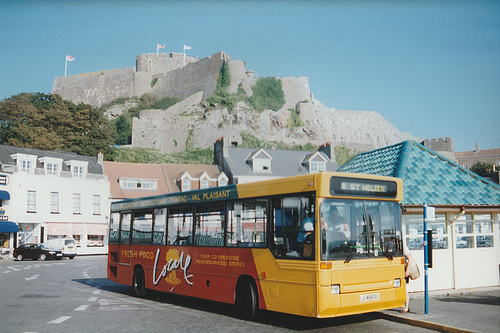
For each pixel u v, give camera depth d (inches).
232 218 458.6
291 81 5698.8
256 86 5511.8
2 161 1806.1
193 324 413.4
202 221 499.8
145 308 509.7
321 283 365.4
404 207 533.3
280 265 398.9
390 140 6643.7
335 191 381.4
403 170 580.7
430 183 574.2
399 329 391.5
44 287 719.1
